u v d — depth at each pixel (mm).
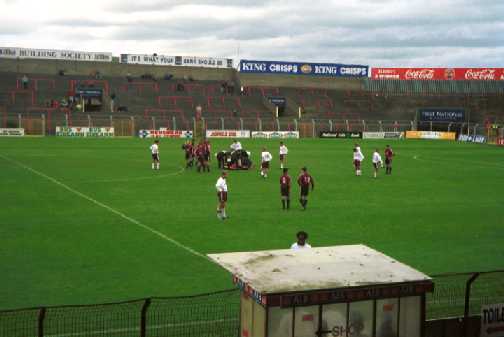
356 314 9891
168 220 25625
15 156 51375
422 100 110062
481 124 96688
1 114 80812
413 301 10172
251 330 10023
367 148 70312
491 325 12852
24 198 30297
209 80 110750
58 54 103000
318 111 102875
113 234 22750
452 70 110688
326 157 57594
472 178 43156
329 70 113250
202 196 32312
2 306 14641
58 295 15555
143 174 41469
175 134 83000
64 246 20734
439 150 70000
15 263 18516
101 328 13250
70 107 88562
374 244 22156
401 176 43625
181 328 13359
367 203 31281
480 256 20609
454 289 16047
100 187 34750
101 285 16469
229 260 10797
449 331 12758
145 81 104438
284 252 11336
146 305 11469
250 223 25375
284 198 28719
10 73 98125
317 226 25078
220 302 15031
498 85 111000
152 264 18672
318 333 9680
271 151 63312
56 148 60562
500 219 27547
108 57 106062
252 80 111062
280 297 9281
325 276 9992
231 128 89438
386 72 113625
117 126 82875
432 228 25203
